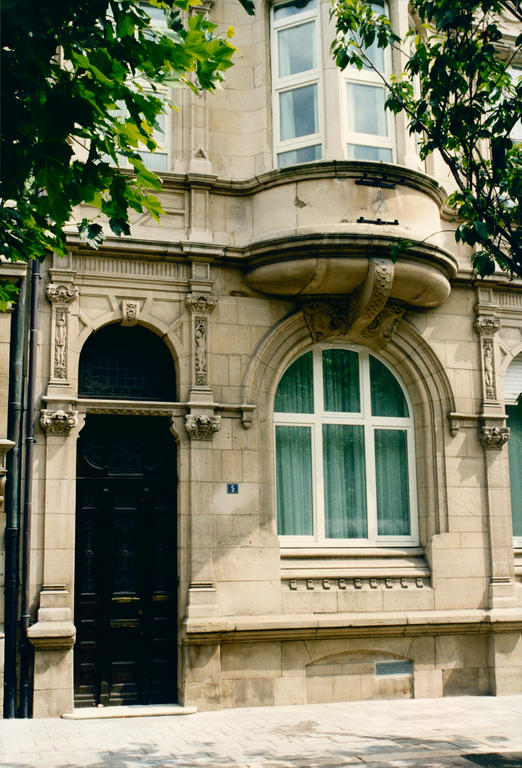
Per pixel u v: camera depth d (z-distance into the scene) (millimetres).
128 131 6098
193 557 10953
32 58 5602
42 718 10055
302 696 11180
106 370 11438
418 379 12617
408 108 9688
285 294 11969
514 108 9031
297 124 12375
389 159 12469
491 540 12383
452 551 12188
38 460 10570
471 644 12047
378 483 12539
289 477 12164
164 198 11766
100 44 5719
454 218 12977
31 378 10633
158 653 11008
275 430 12203
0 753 8367
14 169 5879
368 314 11844
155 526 11273
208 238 11734
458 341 12812
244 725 9859
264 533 11406
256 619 11008
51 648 10195
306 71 12453
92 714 10195
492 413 12711
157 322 11414
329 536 12203
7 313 10430
